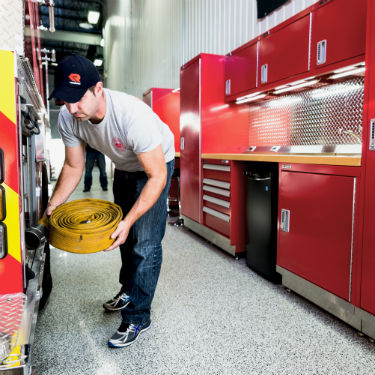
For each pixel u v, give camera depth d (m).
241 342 1.53
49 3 1.86
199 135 3.27
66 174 1.57
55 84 1.11
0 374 0.72
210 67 3.24
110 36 13.19
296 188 1.93
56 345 1.51
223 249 2.97
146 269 1.53
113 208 1.31
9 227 0.95
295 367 1.35
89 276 2.38
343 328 1.66
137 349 1.48
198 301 1.97
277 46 2.53
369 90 1.46
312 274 1.83
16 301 0.91
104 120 1.33
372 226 1.45
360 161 1.50
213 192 3.01
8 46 1.20
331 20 2.05
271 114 3.14
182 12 5.30
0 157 0.92
